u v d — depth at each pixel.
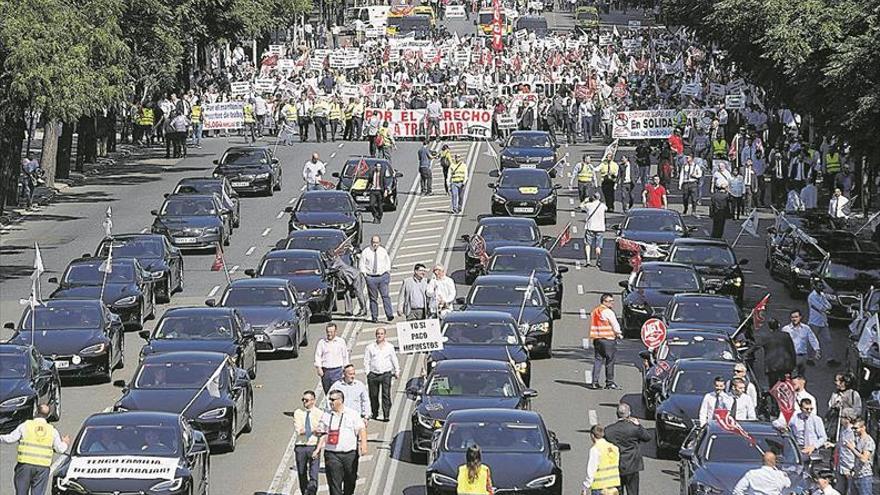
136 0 94.12
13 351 44.22
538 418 36.19
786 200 86.62
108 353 49.25
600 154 107.44
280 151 110.50
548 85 136.38
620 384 50.06
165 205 74.12
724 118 105.75
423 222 82.81
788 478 33.12
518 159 94.00
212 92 124.31
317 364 44.28
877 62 59.31
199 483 35.31
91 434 34.94
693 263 63.22
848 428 36.81
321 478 38.84
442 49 156.25
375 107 119.88
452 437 35.44
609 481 33.56
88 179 100.38
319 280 59.44
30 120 97.38
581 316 61.25
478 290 54.50
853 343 50.06
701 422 38.62
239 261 71.31
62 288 57.41
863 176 82.44
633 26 189.38
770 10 76.31
